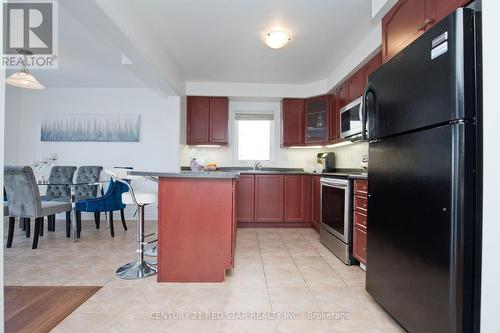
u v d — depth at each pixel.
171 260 2.24
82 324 1.63
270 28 2.84
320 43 3.16
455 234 1.15
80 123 4.91
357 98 3.32
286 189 4.34
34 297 1.96
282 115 4.77
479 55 1.14
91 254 2.91
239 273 2.43
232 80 4.51
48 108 4.91
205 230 2.25
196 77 4.38
